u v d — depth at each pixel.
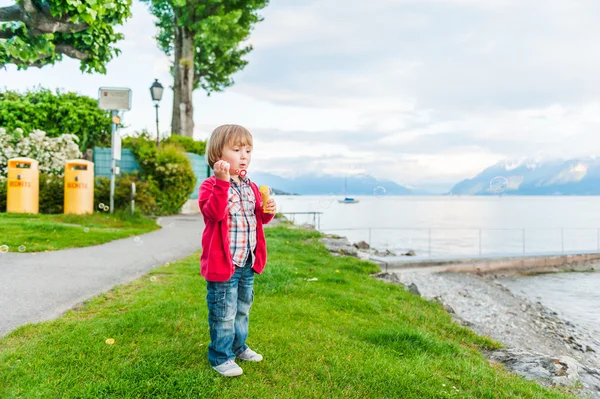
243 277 3.05
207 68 27.03
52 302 4.62
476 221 44.78
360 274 8.43
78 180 13.23
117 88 13.48
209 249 2.80
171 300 4.65
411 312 5.88
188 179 18.36
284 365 3.21
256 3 24.53
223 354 2.96
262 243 3.09
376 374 3.23
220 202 2.65
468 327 6.50
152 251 8.46
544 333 7.45
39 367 2.94
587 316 9.10
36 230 9.16
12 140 15.45
